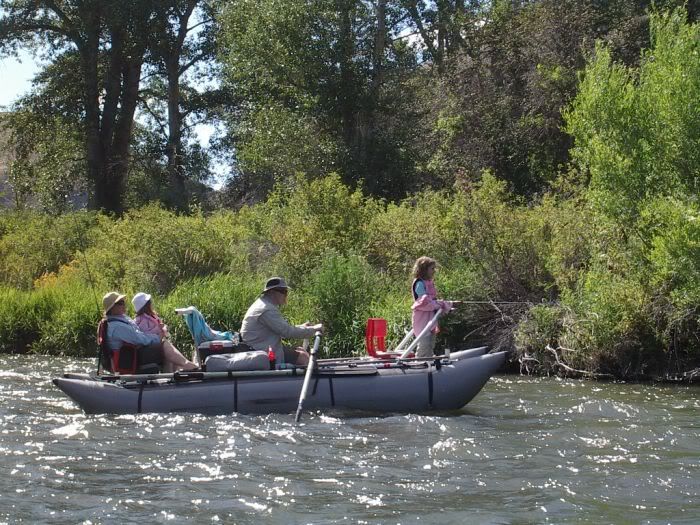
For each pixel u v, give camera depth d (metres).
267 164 28.73
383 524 5.59
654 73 12.81
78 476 6.72
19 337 16.53
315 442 7.84
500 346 13.14
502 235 14.28
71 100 36.03
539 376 12.53
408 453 7.43
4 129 37.12
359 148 28.69
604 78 12.93
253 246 18.67
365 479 6.62
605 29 23.97
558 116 22.94
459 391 9.33
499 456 7.32
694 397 10.48
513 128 23.77
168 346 9.70
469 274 14.16
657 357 12.08
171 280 17.81
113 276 19.00
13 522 5.68
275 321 9.51
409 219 17.14
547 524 5.57
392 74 29.30
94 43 35.62
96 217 26.31
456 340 13.88
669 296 11.87
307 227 17.47
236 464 7.07
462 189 15.79
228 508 5.94
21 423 8.71
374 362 9.71
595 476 6.66
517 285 13.95
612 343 12.17
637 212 12.35
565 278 13.31
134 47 36.03
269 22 28.94
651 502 6.02
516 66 24.94
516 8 27.94
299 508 5.92
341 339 13.98
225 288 15.37
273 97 31.23
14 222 27.52
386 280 15.43
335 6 28.98
